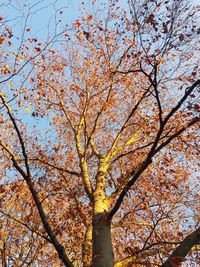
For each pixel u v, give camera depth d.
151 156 6.25
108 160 9.13
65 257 5.74
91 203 7.83
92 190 8.15
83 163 8.88
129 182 6.32
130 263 6.45
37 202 6.15
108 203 7.64
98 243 6.50
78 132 9.84
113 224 8.39
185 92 6.12
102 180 8.36
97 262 6.15
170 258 5.30
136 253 6.43
